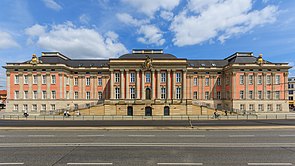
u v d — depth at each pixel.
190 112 48.19
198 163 9.86
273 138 16.30
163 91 55.44
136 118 38.00
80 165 9.59
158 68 55.12
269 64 55.06
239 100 54.47
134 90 55.19
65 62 62.09
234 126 23.75
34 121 32.31
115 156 11.07
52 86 55.00
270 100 54.62
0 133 19.06
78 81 60.84
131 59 55.31
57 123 28.62
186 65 55.03
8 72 55.03
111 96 54.50
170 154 11.46
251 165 9.59
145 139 15.84
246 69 55.25
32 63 54.88
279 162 10.05
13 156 11.16
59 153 11.74
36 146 13.55
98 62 65.00
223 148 12.88
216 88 61.53
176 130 20.83
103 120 34.00
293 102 87.19
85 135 17.77
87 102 60.00
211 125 25.33
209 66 62.03
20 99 54.53
